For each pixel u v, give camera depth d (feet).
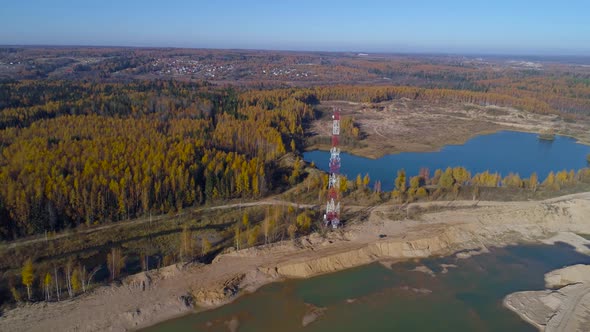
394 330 240.32
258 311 250.37
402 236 336.08
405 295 272.92
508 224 369.30
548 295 270.87
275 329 236.43
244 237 315.78
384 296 270.87
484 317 253.85
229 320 241.55
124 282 256.32
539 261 320.50
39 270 265.34
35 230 305.53
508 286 286.66
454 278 293.64
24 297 238.48
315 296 267.39
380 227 350.64
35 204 307.58
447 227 352.28
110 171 356.59
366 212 379.96
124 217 337.52
